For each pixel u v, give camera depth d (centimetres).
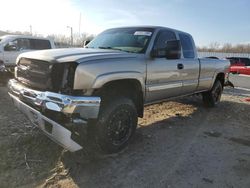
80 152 399
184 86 577
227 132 554
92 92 362
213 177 362
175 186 335
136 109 447
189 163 398
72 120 342
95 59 369
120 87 420
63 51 394
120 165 377
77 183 330
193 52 614
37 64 370
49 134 354
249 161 418
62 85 345
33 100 361
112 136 396
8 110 589
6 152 388
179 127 566
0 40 1225
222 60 767
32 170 351
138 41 484
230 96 1024
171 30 541
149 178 349
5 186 317
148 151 429
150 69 457
